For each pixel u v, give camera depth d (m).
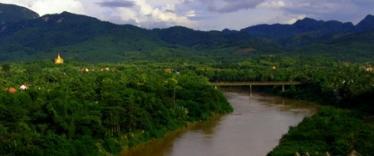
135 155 125.38
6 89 172.75
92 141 119.69
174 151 129.12
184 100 190.50
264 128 162.25
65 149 110.12
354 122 142.88
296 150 112.56
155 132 145.00
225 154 125.25
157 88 197.50
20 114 120.12
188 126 166.88
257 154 124.88
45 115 123.31
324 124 138.62
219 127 164.75
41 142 108.94
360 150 109.94
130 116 138.62
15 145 105.31
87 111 135.12
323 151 111.31
